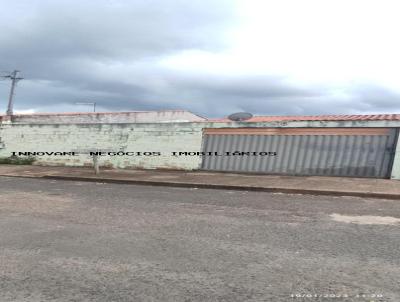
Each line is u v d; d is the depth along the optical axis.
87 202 11.32
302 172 18.14
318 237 7.27
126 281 5.21
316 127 18.05
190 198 12.17
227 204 11.00
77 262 5.97
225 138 19.83
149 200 11.72
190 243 6.91
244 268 5.64
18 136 25.08
